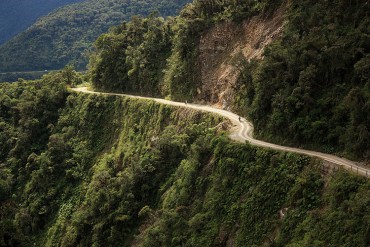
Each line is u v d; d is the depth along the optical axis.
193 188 64.19
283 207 50.59
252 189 54.97
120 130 102.75
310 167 50.97
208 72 90.94
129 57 114.19
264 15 83.94
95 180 89.25
